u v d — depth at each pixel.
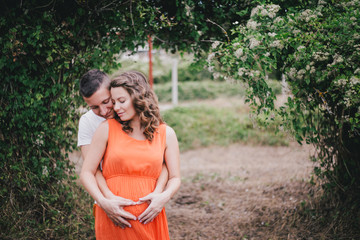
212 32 3.26
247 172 5.73
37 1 2.78
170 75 16.20
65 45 2.86
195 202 4.42
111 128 1.73
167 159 1.83
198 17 3.07
